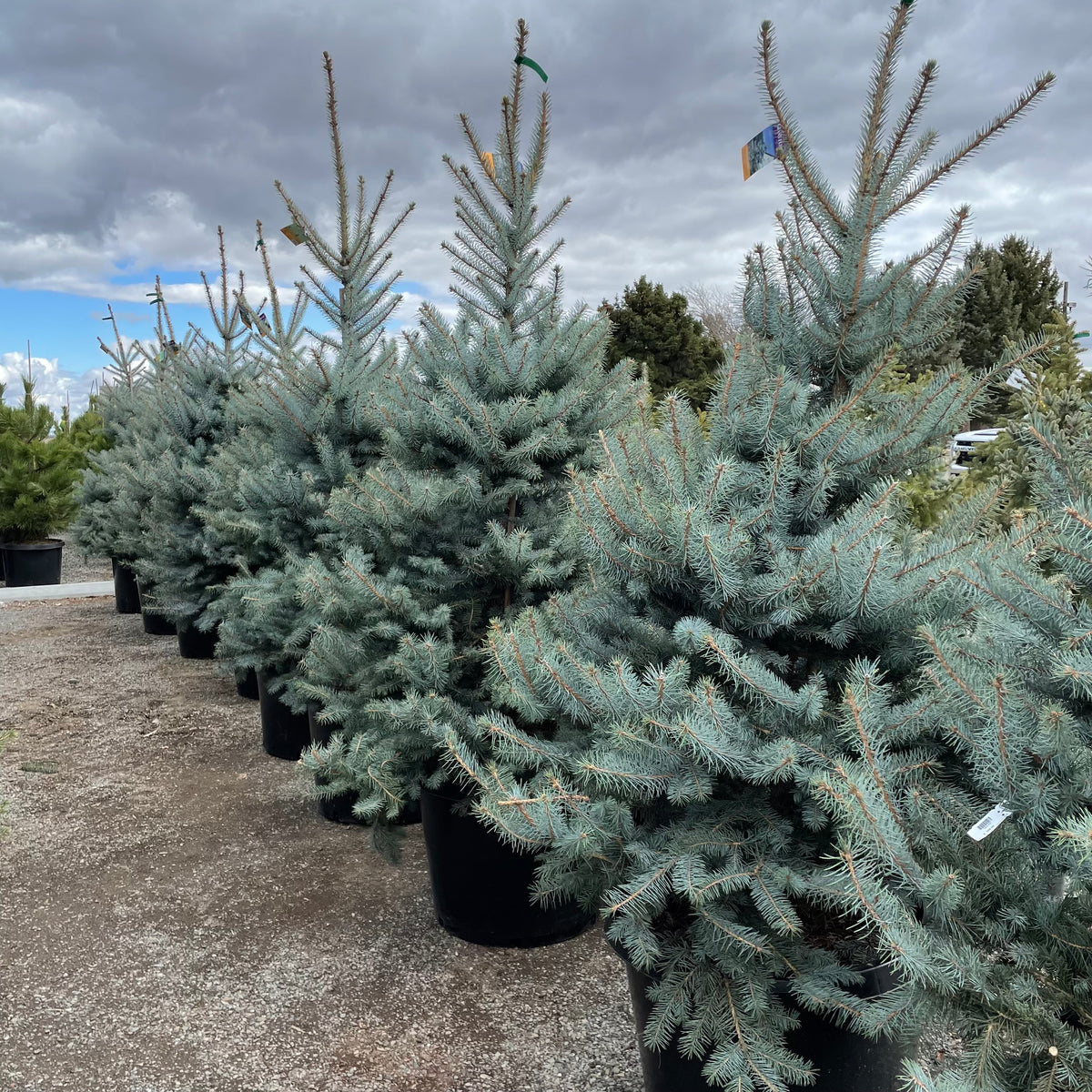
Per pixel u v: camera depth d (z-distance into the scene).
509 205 4.16
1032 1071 1.55
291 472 5.20
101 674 7.54
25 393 12.05
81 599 11.13
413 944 3.46
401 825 4.34
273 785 5.12
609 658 2.42
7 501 11.74
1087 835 1.34
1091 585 1.71
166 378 9.03
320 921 3.64
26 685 7.20
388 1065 2.75
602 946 3.44
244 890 3.90
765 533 2.29
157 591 7.60
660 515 2.20
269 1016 3.01
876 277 2.31
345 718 3.67
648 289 23.00
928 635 1.79
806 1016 2.16
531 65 3.96
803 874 2.05
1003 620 1.74
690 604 2.37
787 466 2.25
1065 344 4.72
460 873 3.38
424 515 3.56
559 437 3.56
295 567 4.89
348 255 5.56
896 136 2.19
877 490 2.26
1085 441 1.89
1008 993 1.55
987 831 1.63
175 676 7.49
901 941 1.53
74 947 3.44
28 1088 2.65
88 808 4.79
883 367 2.32
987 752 1.69
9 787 5.07
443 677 3.32
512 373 3.70
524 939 3.40
